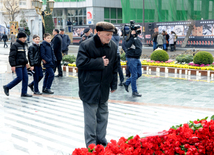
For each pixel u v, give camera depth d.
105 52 3.62
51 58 8.23
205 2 28.53
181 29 28.33
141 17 36.31
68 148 4.27
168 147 2.89
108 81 3.73
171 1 30.89
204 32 26.75
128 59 7.57
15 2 55.56
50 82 8.27
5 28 50.47
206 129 2.93
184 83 9.67
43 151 4.16
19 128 5.21
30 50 7.92
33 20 51.12
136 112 6.21
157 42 23.94
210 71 11.12
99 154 2.77
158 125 5.27
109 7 48.16
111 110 6.41
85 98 3.67
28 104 7.05
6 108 6.64
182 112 6.13
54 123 5.50
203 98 7.40
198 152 2.87
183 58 12.89
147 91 8.45
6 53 24.03
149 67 12.93
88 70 3.60
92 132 3.71
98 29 3.50
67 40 13.79
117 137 4.70
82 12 48.75
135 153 2.77
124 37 8.07
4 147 4.32
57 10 50.47
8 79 10.82
